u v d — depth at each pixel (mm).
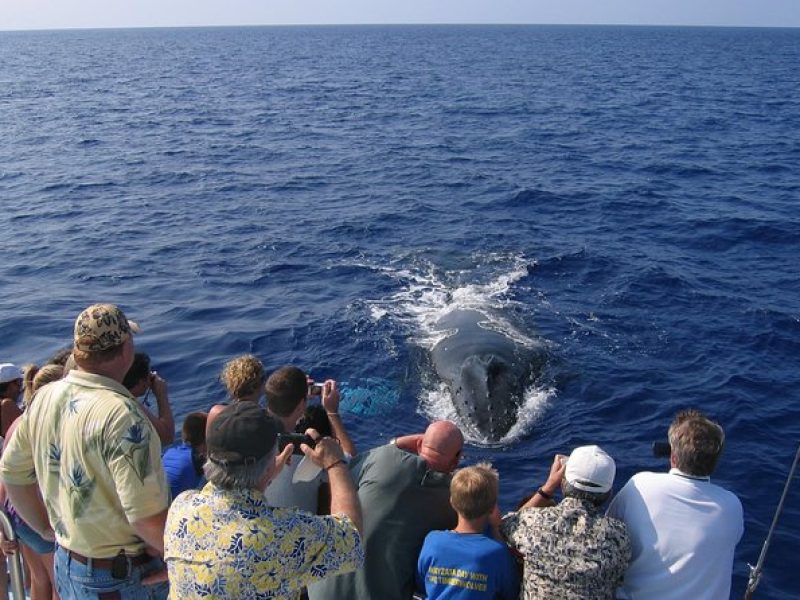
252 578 3949
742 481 10648
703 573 4895
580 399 12773
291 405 5746
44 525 5008
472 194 27094
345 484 4574
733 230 22172
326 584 5324
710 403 12625
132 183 29609
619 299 16859
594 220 23484
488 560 4953
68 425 4438
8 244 21656
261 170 32062
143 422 4441
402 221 23453
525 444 11641
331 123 47219
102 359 4547
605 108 54875
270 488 5352
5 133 43562
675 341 14820
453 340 14500
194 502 4090
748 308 16297
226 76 89750
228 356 14367
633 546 5027
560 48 171500
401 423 12164
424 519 5336
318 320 15820
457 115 50625
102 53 163875
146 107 56562
